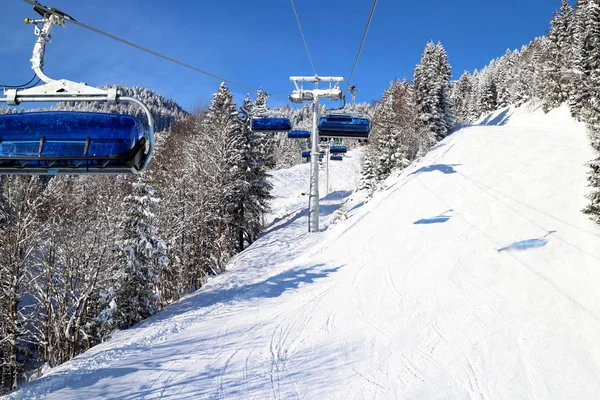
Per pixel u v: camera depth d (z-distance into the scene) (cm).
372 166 4425
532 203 1731
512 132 3656
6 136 471
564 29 4722
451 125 4462
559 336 895
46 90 439
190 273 2683
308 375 859
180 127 4756
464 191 2144
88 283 2059
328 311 1230
